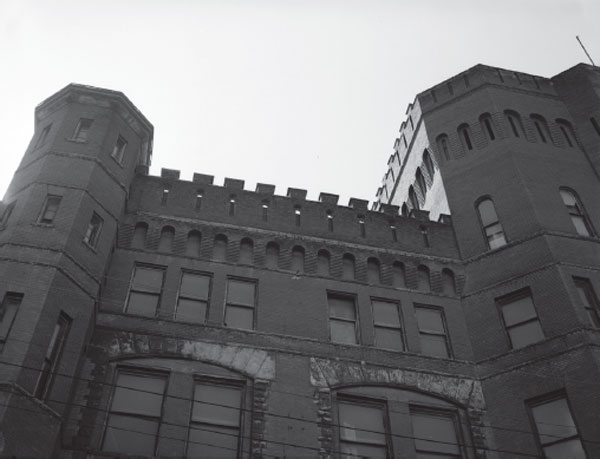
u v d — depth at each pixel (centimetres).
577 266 2808
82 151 2705
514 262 2917
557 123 3609
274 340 2555
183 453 2181
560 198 3155
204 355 2438
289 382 2430
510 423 2469
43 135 2844
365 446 2352
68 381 2139
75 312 2256
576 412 2372
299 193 3256
